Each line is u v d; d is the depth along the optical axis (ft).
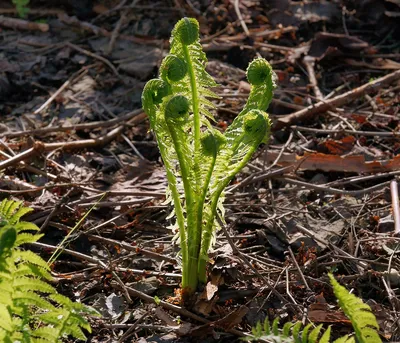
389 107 18.13
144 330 11.46
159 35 21.50
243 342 11.06
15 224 9.63
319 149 16.52
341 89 19.34
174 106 9.95
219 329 11.30
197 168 10.56
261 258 13.00
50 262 12.62
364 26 22.02
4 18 22.18
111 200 14.70
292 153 16.20
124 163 16.31
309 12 22.30
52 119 18.19
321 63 20.44
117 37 21.33
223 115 18.08
